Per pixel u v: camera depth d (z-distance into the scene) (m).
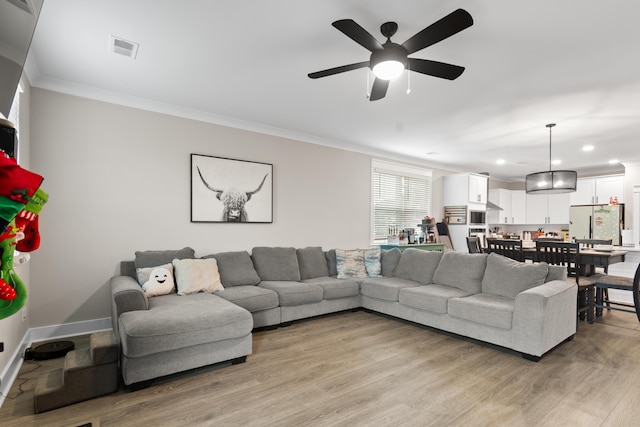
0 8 1.08
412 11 2.12
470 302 3.21
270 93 3.49
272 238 4.78
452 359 2.85
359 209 5.90
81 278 3.38
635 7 2.01
